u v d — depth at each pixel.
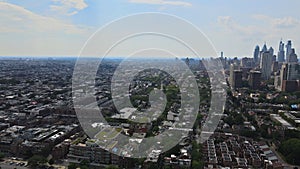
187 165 195.75
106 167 187.00
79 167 192.75
